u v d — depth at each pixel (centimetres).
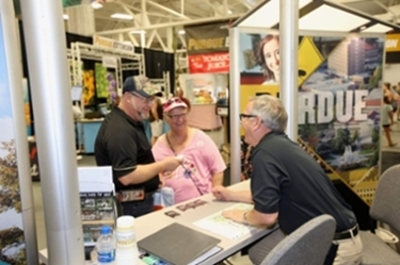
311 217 156
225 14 730
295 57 209
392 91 614
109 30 1014
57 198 98
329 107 287
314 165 164
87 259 124
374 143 304
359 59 291
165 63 985
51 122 94
